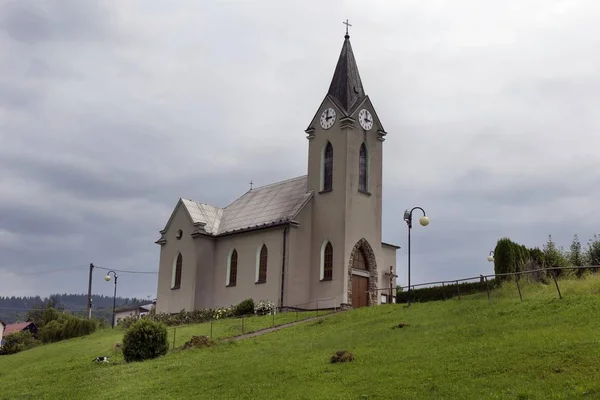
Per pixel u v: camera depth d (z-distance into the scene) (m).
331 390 22.27
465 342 26.42
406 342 28.22
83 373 32.03
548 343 23.56
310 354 28.47
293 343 32.44
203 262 58.66
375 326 34.12
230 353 31.88
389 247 57.41
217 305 57.84
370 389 21.77
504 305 33.00
